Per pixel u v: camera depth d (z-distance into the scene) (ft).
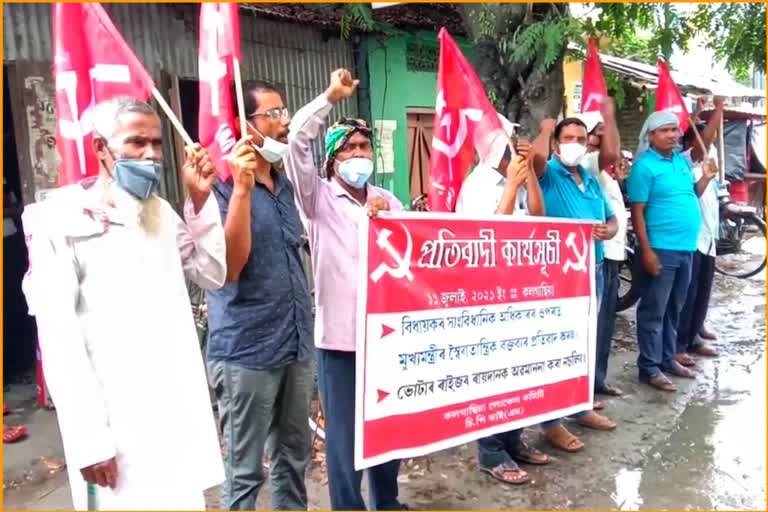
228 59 10.82
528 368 12.24
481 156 12.61
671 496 11.99
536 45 15.38
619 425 15.10
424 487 12.38
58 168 16.55
